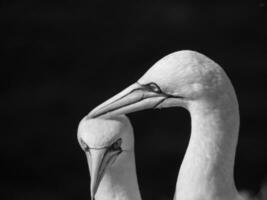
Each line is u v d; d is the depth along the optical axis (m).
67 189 16.44
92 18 21.59
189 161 6.50
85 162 17.09
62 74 19.89
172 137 17.47
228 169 6.50
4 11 21.62
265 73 19.91
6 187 16.59
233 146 6.51
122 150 6.78
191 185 6.48
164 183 16.36
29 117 18.28
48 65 20.19
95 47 20.78
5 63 20.17
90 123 6.65
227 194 6.51
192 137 6.50
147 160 16.86
